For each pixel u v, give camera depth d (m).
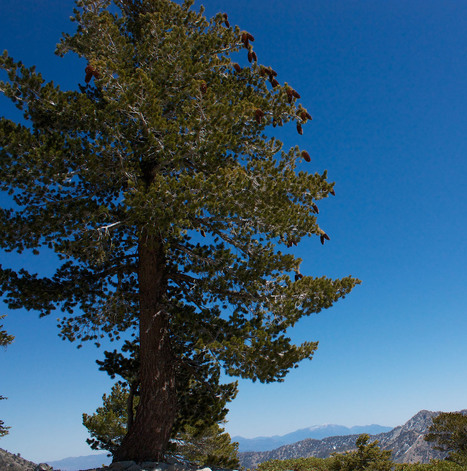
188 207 8.15
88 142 8.62
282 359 8.38
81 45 11.34
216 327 9.33
